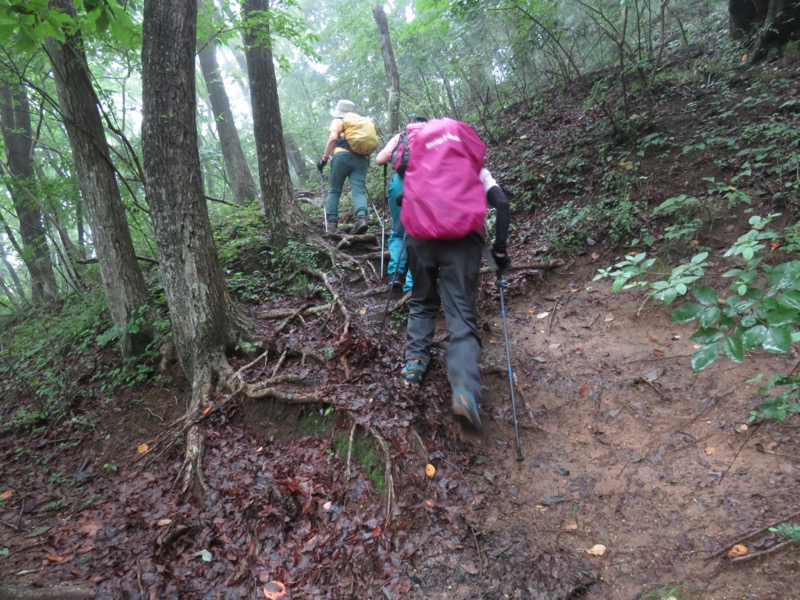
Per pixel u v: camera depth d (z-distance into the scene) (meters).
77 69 4.41
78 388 4.49
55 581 2.36
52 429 4.10
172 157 3.73
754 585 1.82
